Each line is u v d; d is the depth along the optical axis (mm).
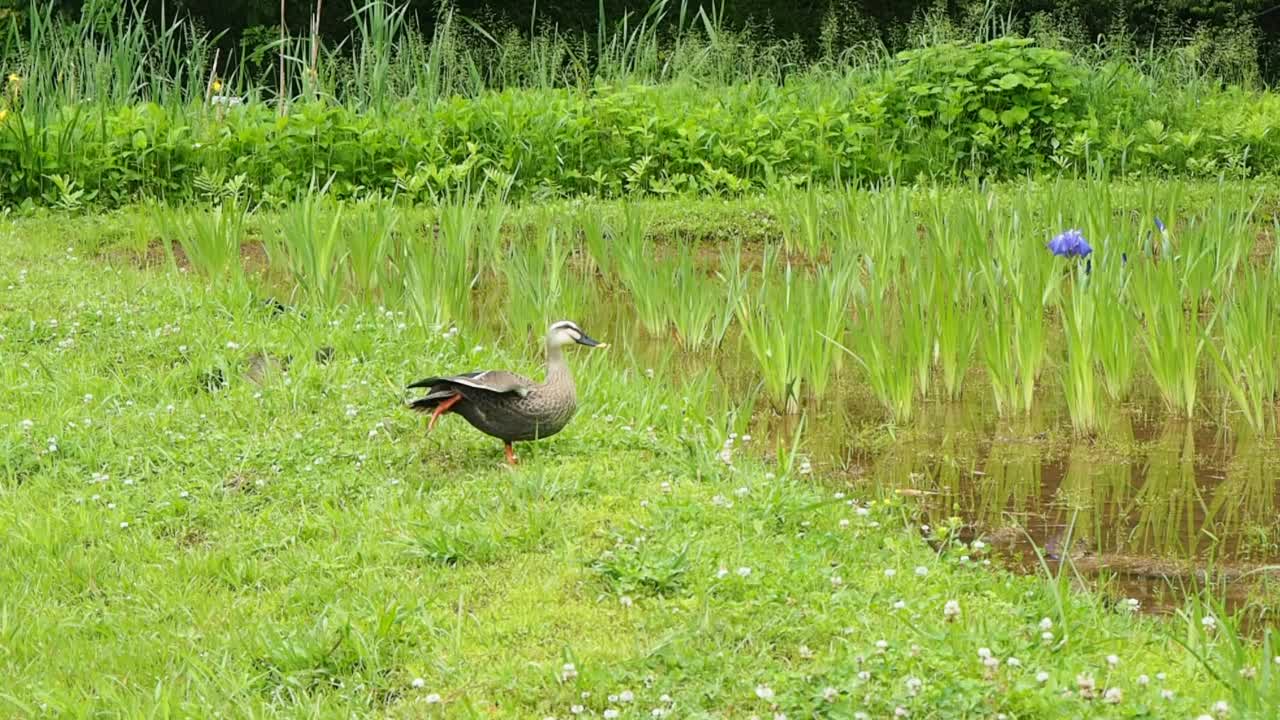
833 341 10188
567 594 6332
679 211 16688
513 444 8414
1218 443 9531
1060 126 19094
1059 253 10453
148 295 11555
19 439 8250
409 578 6512
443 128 18656
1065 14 29375
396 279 12211
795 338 10086
